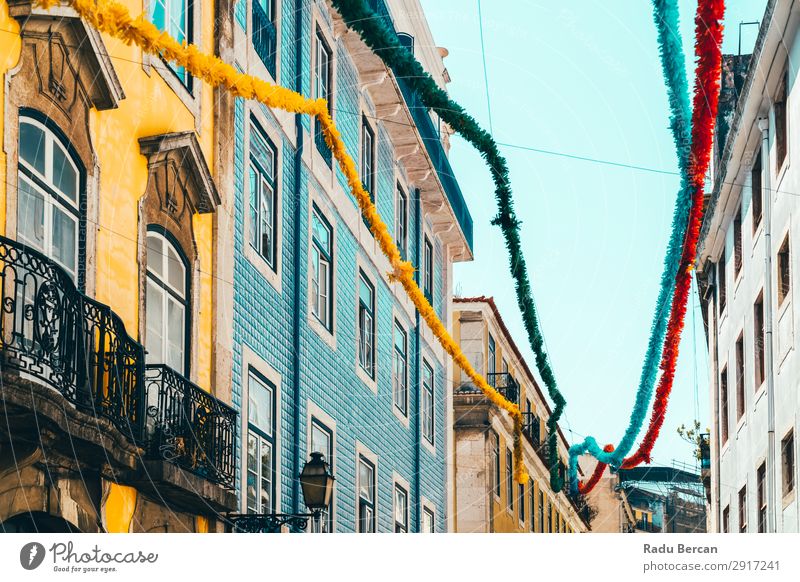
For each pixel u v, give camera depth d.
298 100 8.28
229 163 12.06
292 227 14.69
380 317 19.06
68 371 7.64
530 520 32.84
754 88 18.02
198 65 7.10
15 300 7.05
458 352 12.28
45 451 7.79
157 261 10.38
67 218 8.65
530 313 9.89
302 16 15.40
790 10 15.88
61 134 8.52
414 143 20.38
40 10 7.89
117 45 9.53
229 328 11.84
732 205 21.70
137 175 9.90
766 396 18.41
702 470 25.97
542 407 35.47
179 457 9.67
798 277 16.12
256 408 12.80
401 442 19.91
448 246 24.05
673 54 7.04
